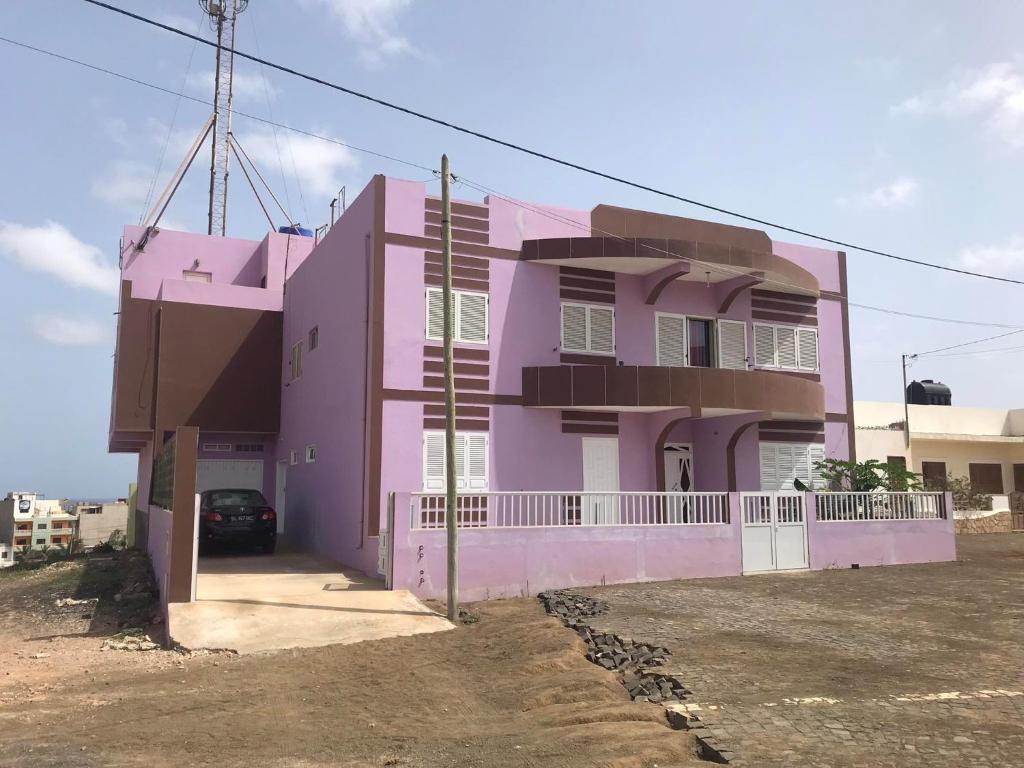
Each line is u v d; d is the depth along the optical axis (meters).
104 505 72.94
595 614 11.41
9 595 16.00
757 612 11.59
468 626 11.05
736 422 18.83
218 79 31.25
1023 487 32.03
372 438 15.57
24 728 6.71
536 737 6.30
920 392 33.75
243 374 22.80
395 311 16.11
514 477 17.00
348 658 9.24
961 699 7.12
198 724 6.74
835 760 5.59
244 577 14.52
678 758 5.77
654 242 17.67
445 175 12.31
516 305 17.53
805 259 21.66
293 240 24.94
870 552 17.42
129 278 24.53
